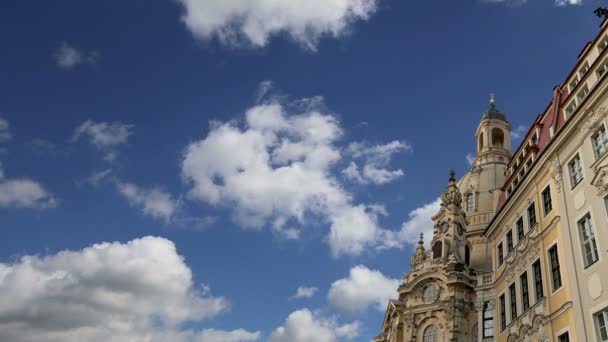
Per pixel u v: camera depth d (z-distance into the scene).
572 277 31.73
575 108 34.50
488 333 49.41
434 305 79.62
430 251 91.00
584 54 36.03
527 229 39.03
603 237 29.69
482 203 94.81
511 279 40.66
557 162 35.44
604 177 30.20
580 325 30.33
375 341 92.69
